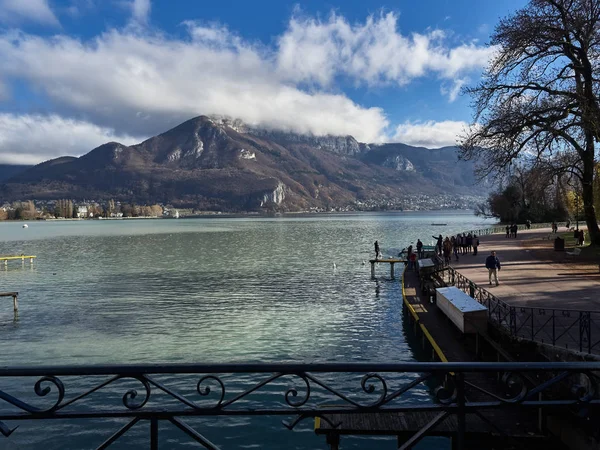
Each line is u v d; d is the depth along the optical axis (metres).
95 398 17.03
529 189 34.06
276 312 30.66
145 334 25.39
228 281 44.19
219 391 17.55
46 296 37.88
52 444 13.95
